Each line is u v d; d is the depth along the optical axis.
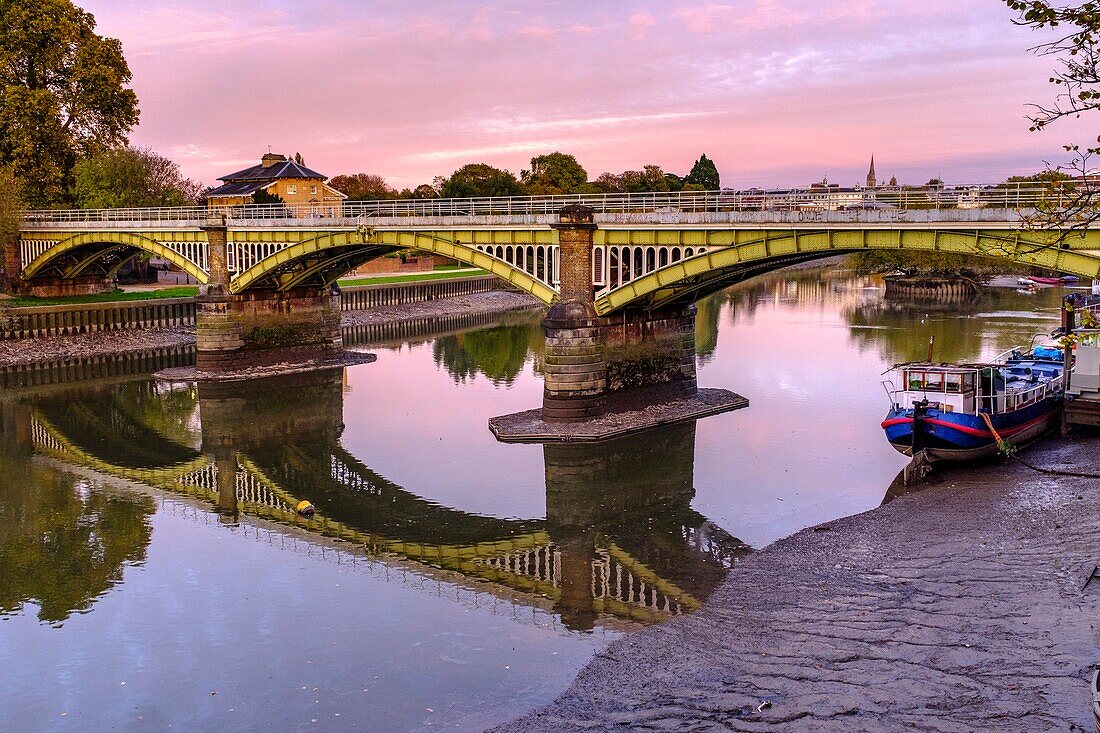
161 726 25.58
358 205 95.50
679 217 55.81
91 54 116.56
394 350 104.25
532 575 36.50
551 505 45.50
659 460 51.78
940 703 21.52
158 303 108.19
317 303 92.25
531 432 57.97
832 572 32.38
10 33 110.69
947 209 45.94
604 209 61.06
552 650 29.09
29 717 26.34
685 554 37.53
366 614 32.91
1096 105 16.41
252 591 35.50
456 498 47.47
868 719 21.23
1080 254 40.34
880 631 26.66
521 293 166.50
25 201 111.25
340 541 41.75
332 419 67.06
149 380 84.44
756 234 53.25
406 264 178.88
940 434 43.38
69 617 33.34
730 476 47.94
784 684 24.00
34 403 74.38
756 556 35.28
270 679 28.02
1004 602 27.27
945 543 33.66
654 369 64.56
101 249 106.94
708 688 24.44
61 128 115.31
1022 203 43.69
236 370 86.38
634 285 58.09
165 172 160.88
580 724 23.28
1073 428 50.75
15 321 93.50
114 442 62.31
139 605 34.34
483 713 25.20
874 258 168.75
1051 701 20.73
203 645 30.69
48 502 48.56
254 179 171.88
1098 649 22.97
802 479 46.75
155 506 47.88
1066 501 36.81
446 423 64.31
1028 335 96.19
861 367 79.69
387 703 26.14
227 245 86.19
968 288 149.50
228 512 46.75
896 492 42.97
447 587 35.47
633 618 31.27
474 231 67.00
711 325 112.75
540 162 182.62
